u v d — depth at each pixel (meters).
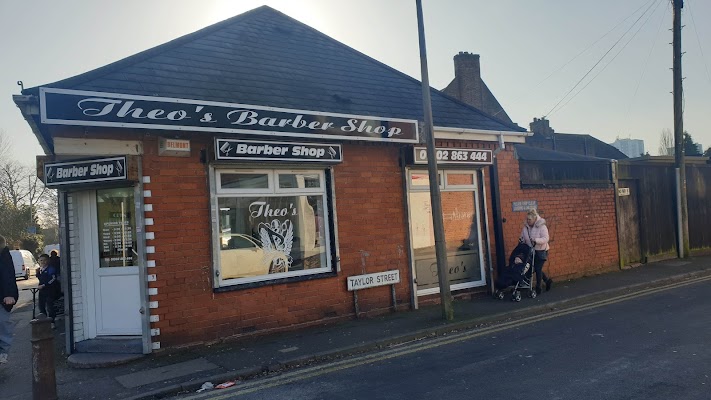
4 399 6.07
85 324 7.86
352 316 9.34
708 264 14.17
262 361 6.86
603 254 13.82
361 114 9.69
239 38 10.07
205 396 5.80
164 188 7.58
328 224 9.30
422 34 8.94
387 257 9.90
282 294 8.58
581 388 5.24
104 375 6.66
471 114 11.97
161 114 7.17
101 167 7.26
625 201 14.71
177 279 7.60
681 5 15.87
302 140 8.66
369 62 11.93
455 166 10.88
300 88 9.57
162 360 7.17
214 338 7.85
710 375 5.43
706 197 17.17
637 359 6.12
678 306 9.16
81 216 7.94
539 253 10.66
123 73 7.78
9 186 50.50
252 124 7.91
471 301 10.62
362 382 5.95
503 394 5.22
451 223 11.09
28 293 23.03
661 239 15.58
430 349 7.30
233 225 8.34
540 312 9.60
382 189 9.94
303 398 5.50
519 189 12.15
